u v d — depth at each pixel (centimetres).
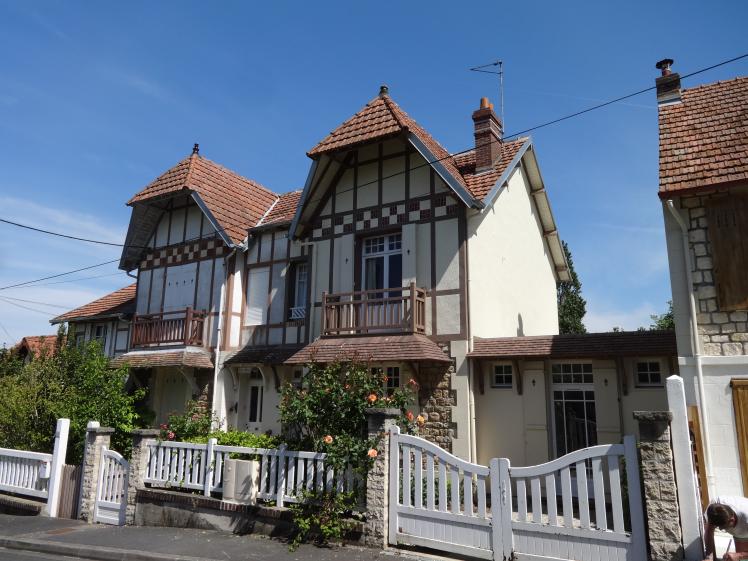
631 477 622
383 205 1359
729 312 821
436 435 1178
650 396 1066
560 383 1161
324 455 844
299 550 782
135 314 1731
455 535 726
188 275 1717
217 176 1808
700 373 815
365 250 1393
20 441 1353
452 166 1362
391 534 777
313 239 1457
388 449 808
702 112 998
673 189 845
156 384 1680
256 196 1881
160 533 930
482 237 1306
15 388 1343
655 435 612
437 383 1201
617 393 1092
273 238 1633
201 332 1612
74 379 1412
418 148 1261
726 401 799
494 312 1326
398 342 1184
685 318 844
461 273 1221
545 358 1144
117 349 1977
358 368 945
